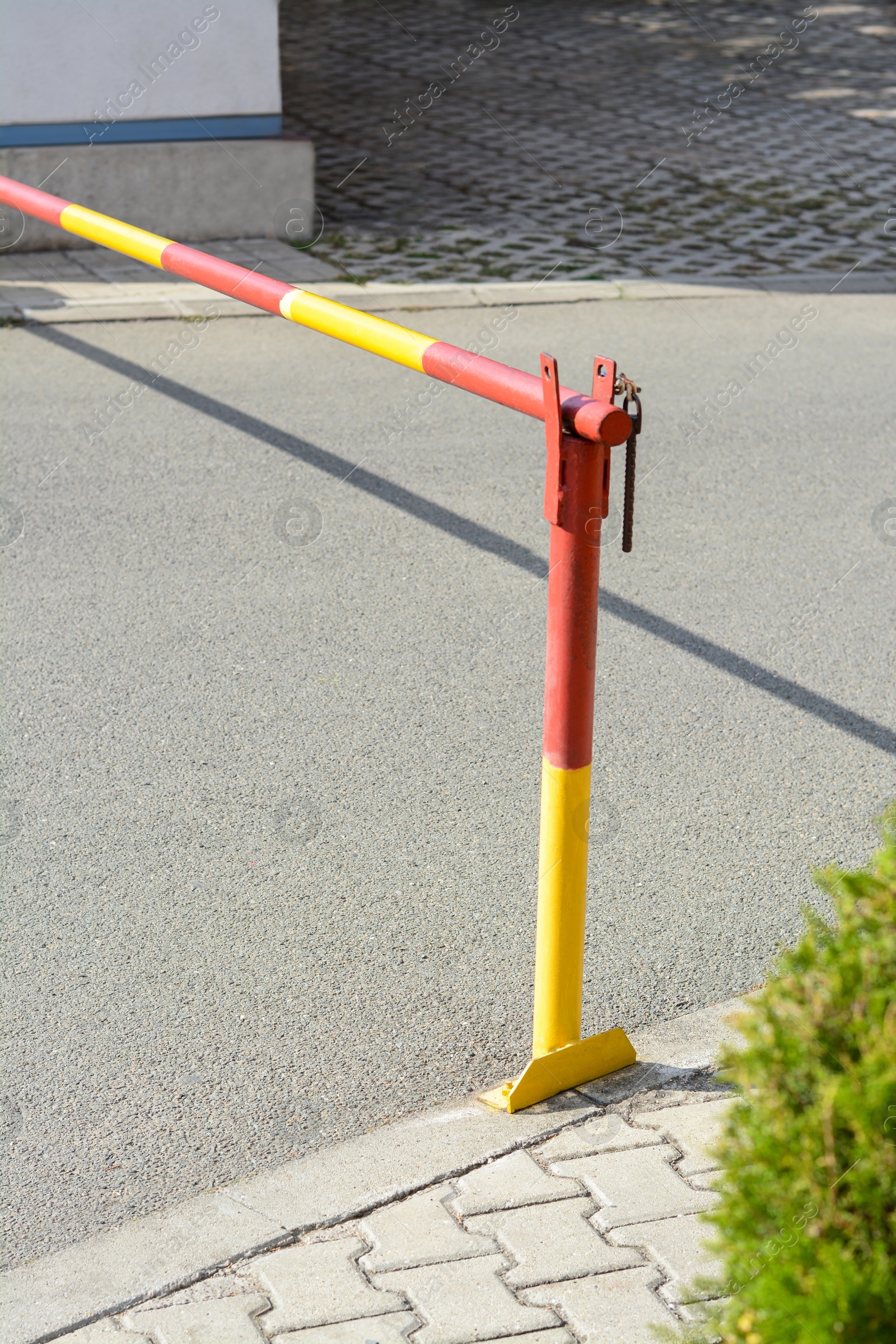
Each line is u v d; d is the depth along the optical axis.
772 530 6.20
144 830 4.04
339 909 3.73
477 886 3.84
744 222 11.14
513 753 4.48
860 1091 1.84
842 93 15.82
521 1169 2.83
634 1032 3.30
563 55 17.47
